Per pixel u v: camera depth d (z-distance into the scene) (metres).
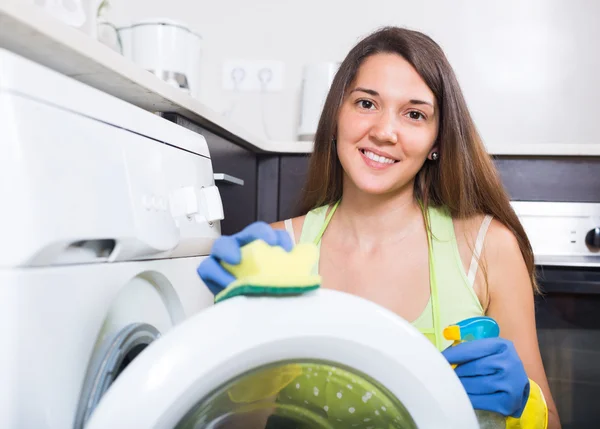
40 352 0.49
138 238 0.62
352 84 0.99
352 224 1.03
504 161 1.40
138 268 0.65
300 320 0.53
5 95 0.47
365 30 1.85
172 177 0.74
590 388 1.30
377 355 0.55
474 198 1.01
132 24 1.53
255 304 0.53
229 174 1.23
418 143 0.94
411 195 1.02
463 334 0.73
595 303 1.32
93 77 0.73
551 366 1.32
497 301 0.97
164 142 0.76
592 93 1.78
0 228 0.47
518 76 1.80
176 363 0.49
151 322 0.74
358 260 1.02
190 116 0.99
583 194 1.39
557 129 1.79
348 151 0.97
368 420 0.66
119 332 0.64
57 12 1.01
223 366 0.51
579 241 1.38
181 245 0.76
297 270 0.56
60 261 0.53
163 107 0.91
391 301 0.97
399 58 0.95
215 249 0.59
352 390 0.62
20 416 0.47
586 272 1.34
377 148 0.94
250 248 0.56
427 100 0.94
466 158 0.99
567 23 1.79
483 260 0.97
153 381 0.49
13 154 0.47
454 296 0.95
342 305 0.55
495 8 1.80
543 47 1.79
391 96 0.93
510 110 1.80
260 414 0.66
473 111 1.81
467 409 0.57
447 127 0.98
